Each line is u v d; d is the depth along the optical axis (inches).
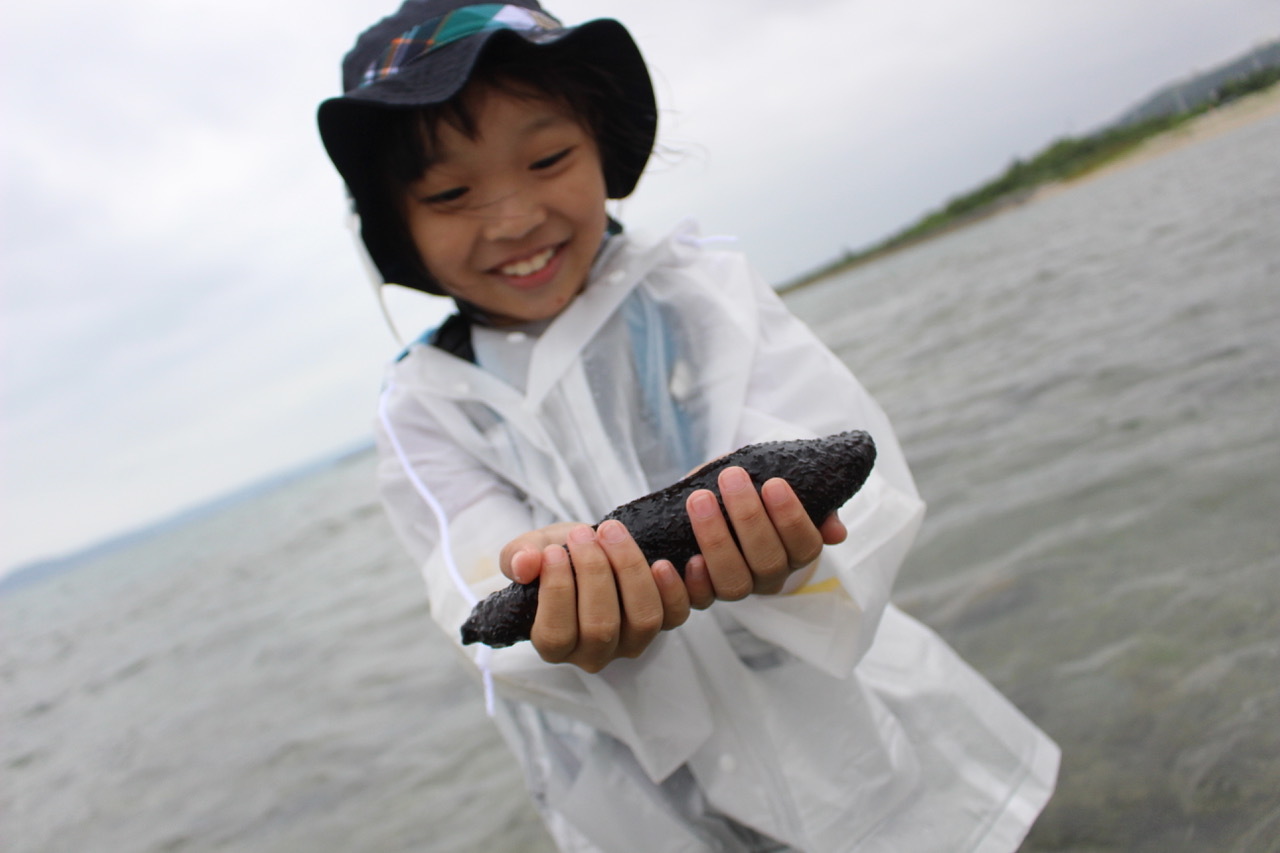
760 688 52.8
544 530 43.9
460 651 50.8
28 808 182.5
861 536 49.6
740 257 63.3
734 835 55.3
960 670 62.5
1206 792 74.6
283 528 736.3
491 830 108.7
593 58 57.1
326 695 184.9
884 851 51.8
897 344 417.1
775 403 56.8
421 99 47.8
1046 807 80.0
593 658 39.6
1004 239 1033.5
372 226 59.8
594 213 55.3
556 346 57.0
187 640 317.1
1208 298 246.5
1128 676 93.1
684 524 38.0
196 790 156.9
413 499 59.9
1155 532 120.5
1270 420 141.4
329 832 122.8
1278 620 91.9
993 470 173.3
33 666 406.9
